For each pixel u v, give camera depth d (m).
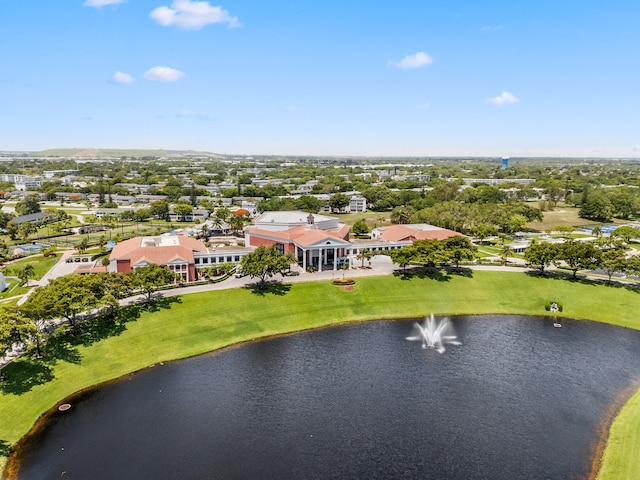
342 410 66.06
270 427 61.84
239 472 53.16
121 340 85.19
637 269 117.69
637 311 106.31
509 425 62.59
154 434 60.12
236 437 59.56
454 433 60.78
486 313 107.88
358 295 112.19
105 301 86.44
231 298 105.38
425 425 62.53
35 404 66.38
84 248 162.25
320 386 72.88
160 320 93.12
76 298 83.75
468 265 137.50
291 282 116.69
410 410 66.19
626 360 83.31
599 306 109.69
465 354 85.31
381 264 139.50
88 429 61.22
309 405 67.25
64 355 78.38
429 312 107.25
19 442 58.69
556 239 191.25
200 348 86.12
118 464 54.31
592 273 133.88
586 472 53.50
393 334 94.81
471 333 95.88
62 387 71.12
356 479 52.25
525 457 56.06
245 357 83.44
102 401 68.19
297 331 95.81
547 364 81.31
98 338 84.69
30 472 53.06
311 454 56.41
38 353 77.12
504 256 143.00
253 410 65.88
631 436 59.41
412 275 125.69
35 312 77.00
